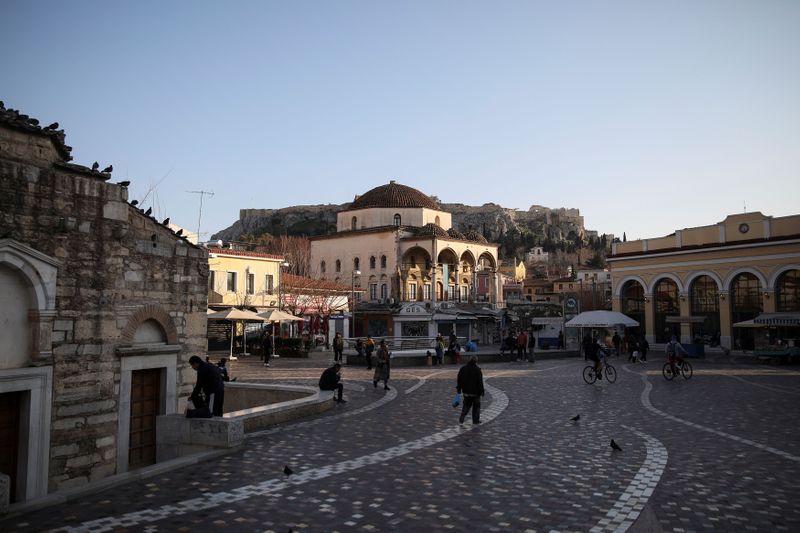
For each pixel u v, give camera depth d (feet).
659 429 50.93
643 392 76.38
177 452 44.60
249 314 127.75
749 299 165.27
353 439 47.14
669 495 32.01
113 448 48.44
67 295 45.06
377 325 218.59
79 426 45.73
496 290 275.39
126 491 32.94
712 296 173.37
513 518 28.40
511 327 225.15
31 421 41.83
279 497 31.73
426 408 63.67
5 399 41.24
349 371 110.42
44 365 42.78
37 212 43.19
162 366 53.72
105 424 47.85
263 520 28.12
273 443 45.68
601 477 35.60
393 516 28.68
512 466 38.34
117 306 49.34
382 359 82.23
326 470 37.40
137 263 51.47
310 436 48.37
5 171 41.29
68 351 45.09
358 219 266.57
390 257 248.52
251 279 176.76
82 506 30.32
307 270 284.41
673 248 180.86
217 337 157.89
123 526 27.37
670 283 184.44
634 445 44.60
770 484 34.09
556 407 63.98
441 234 246.06
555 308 233.76
